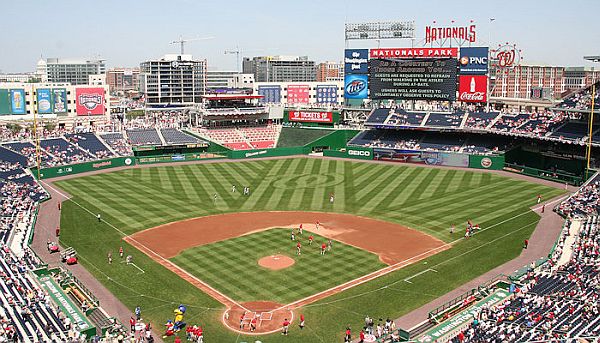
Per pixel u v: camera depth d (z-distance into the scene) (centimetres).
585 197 7369
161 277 5188
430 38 11331
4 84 13138
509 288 4809
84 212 7425
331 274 5247
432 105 13000
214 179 9788
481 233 6481
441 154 10788
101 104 14475
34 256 5519
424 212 7469
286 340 4031
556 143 10125
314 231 6638
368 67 12238
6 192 7812
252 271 5322
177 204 7975
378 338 3988
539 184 8962
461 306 4478
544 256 5656
